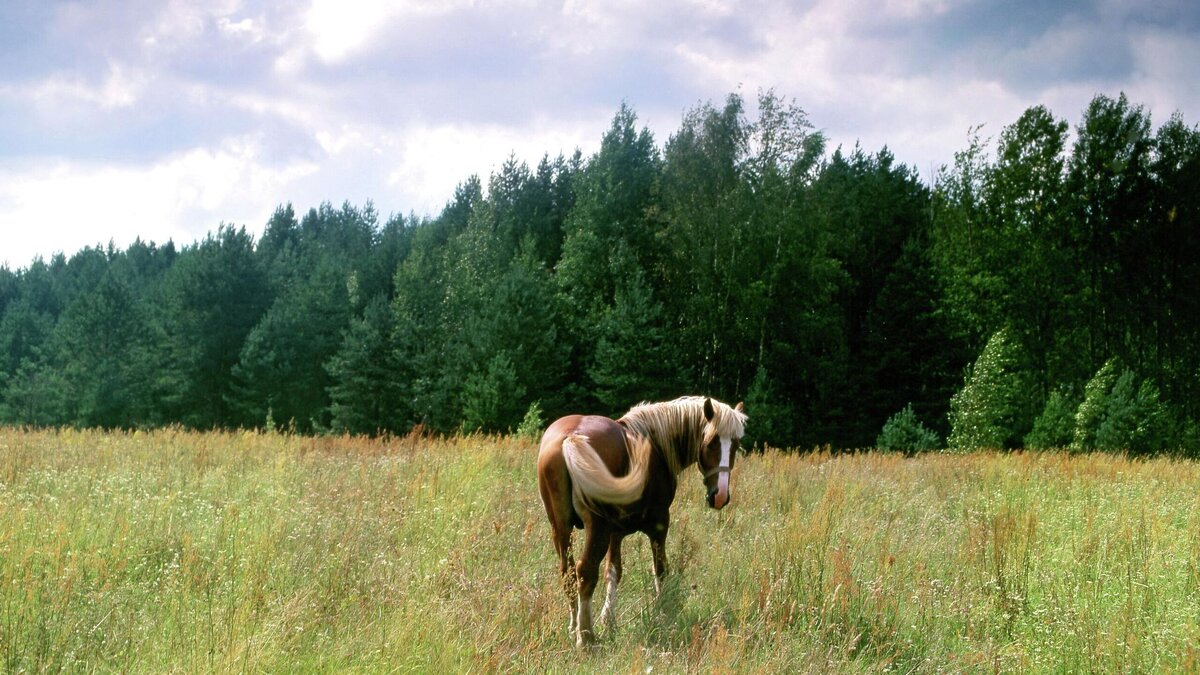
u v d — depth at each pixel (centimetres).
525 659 489
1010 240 4050
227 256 5928
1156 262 4056
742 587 648
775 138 3838
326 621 533
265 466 1098
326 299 5975
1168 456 2312
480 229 5000
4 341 7769
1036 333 3988
